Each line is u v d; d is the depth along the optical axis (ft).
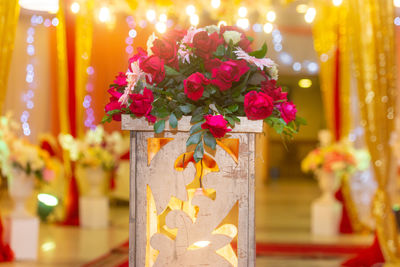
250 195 6.52
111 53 29.14
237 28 6.81
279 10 31.91
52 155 26.81
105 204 24.93
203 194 6.53
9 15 14.66
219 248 6.52
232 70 6.36
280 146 68.54
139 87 6.62
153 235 6.50
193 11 21.93
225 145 6.53
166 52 6.53
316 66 49.57
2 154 16.97
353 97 33.30
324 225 23.86
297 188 51.83
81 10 24.16
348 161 23.59
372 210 17.08
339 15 23.93
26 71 36.22
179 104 6.56
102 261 17.10
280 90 6.73
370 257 17.07
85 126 30.19
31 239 17.30
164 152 6.55
